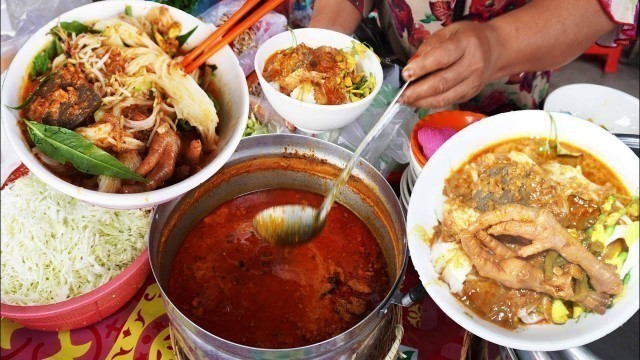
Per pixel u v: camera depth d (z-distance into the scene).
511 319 0.84
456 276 0.87
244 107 1.06
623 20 1.29
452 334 1.18
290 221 1.11
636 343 0.98
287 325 1.05
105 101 1.04
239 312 1.06
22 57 1.01
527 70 1.35
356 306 1.08
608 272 0.80
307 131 1.27
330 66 1.25
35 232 1.17
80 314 1.10
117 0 1.13
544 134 0.95
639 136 1.10
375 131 1.12
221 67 1.14
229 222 1.22
